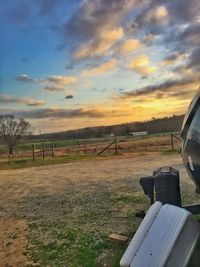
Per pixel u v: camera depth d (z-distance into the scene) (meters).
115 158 20.17
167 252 2.52
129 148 26.17
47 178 13.41
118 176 12.36
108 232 6.00
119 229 6.12
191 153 4.36
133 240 2.87
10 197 10.05
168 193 4.34
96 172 14.09
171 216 2.81
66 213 7.66
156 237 2.72
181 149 4.94
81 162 19.31
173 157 17.81
